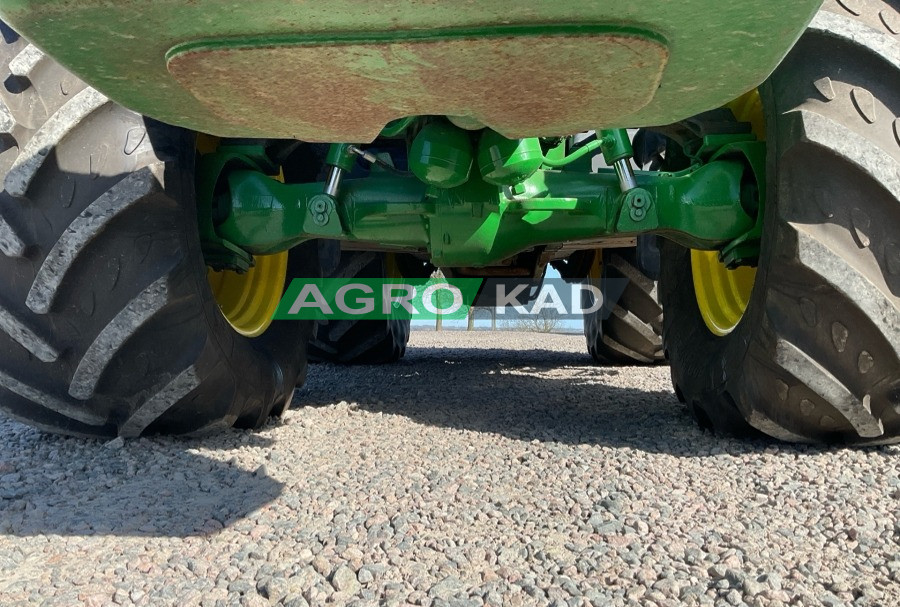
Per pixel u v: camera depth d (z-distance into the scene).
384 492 1.67
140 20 1.05
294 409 2.84
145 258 1.83
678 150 2.84
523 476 1.79
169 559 1.28
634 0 1.01
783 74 1.77
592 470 1.84
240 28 1.06
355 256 4.28
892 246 1.71
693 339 2.59
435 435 2.31
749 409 1.99
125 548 1.33
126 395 2.00
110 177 1.77
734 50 1.14
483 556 1.29
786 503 1.56
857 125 1.69
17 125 1.77
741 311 2.45
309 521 1.48
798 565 1.23
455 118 1.59
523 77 1.16
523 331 14.41
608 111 1.29
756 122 2.16
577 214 2.26
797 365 1.80
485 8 1.00
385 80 1.17
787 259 1.72
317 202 2.17
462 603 1.09
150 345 1.93
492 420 2.58
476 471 1.84
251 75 1.16
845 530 1.38
